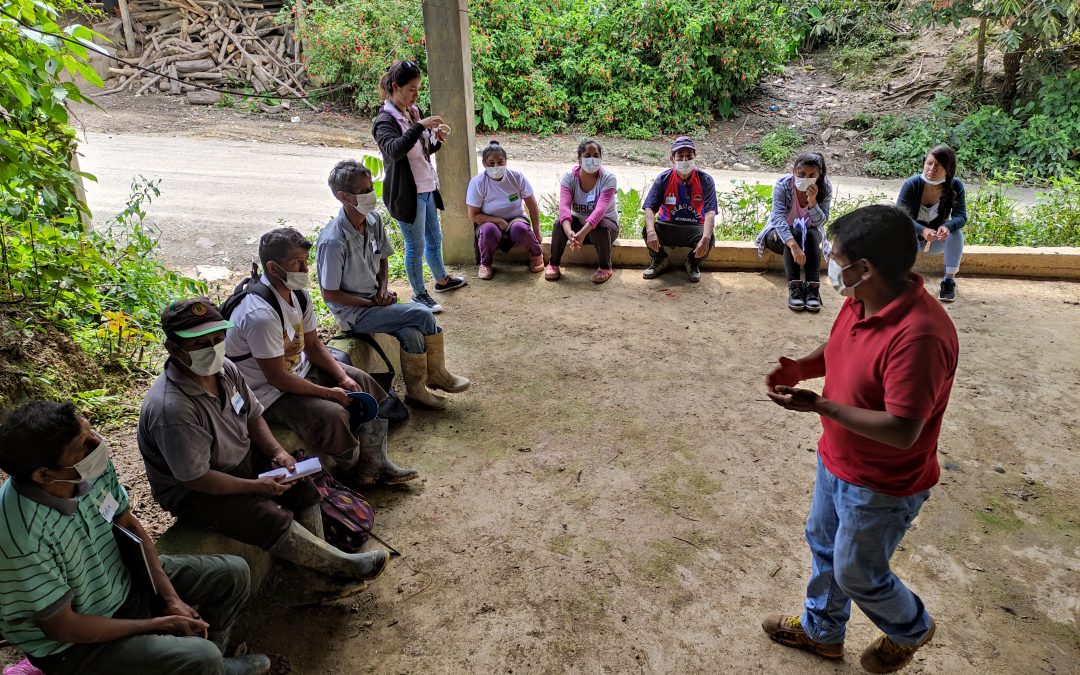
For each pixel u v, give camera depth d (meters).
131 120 14.54
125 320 5.06
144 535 2.43
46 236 4.85
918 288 2.18
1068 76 13.35
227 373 2.92
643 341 5.45
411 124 5.41
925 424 2.25
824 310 5.96
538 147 14.63
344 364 3.96
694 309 5.96
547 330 5.61
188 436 2.62
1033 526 3.57
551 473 3.97
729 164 13.92
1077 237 7.43
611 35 15.80
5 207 4.75
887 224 2.12
